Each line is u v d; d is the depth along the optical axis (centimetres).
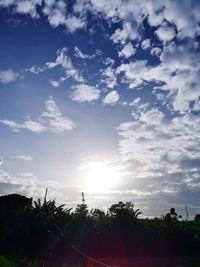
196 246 3350
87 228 3045
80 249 2880
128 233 3147
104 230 3092
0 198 3138
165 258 2898
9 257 1936
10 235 2566
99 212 3281
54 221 2848
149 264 2484
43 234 2634
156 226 3425
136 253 3056
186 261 2666
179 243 3328
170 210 3616
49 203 3066
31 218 2727
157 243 3244
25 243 2566
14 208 3069
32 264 1983
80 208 3206
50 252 2539
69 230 2964
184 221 3803
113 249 2984
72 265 2138
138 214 3328
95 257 2859
